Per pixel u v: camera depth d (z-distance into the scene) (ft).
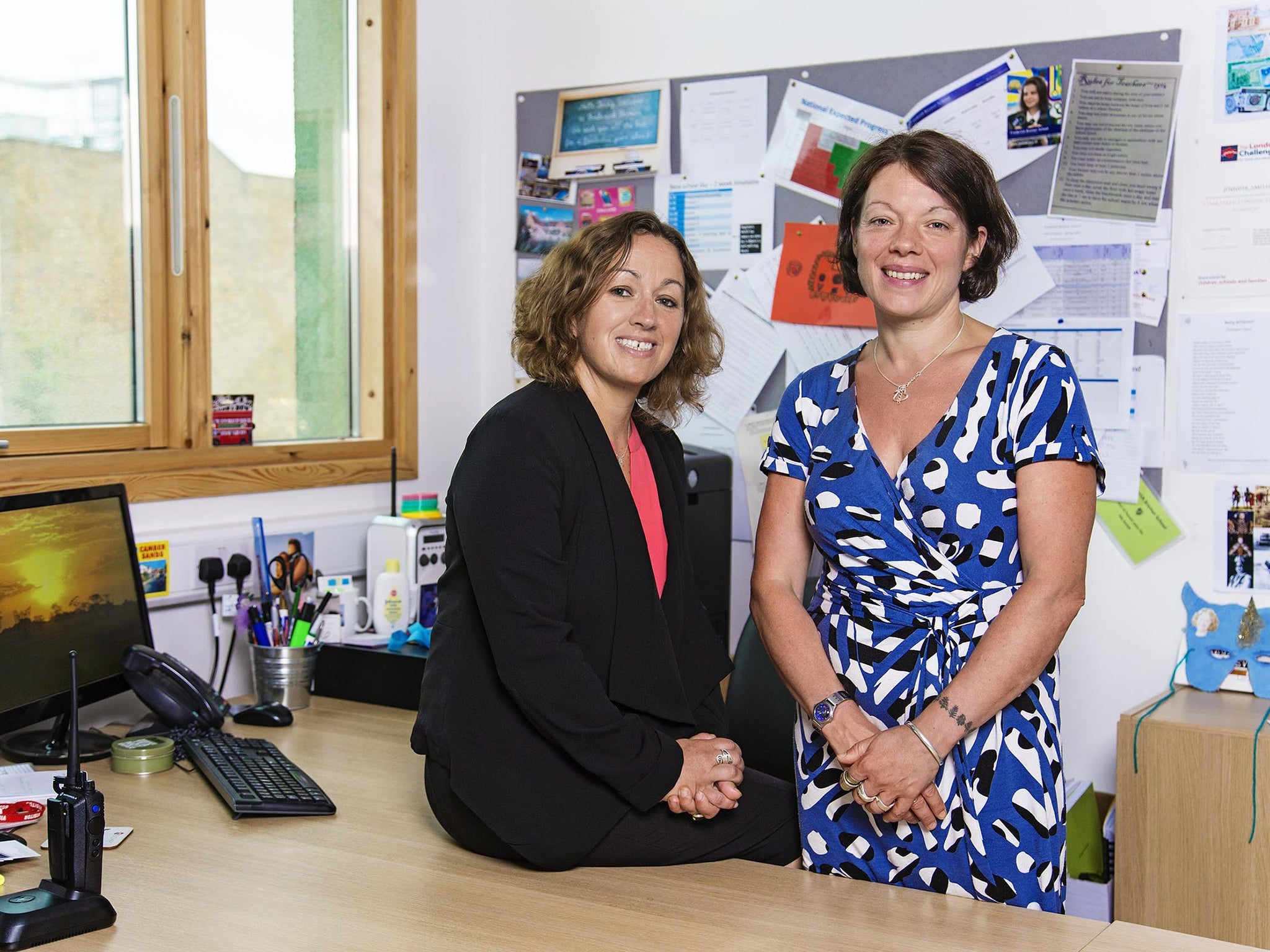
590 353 5.37
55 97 6.98
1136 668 7.93
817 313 8.88
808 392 5.63
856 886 4.72
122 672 6.47
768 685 7.08
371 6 9.13
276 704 7.00
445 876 4.71
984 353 5.11
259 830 5.16
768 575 5.54
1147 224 7.80
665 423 6.07
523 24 9.95
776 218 9.04
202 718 6.51
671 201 9.43
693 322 5.83
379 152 9.17
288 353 8.77
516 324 5.55
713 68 9.23
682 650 5.76
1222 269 7.64
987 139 8.27
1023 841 4.93
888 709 5.06
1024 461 4.90
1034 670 4.83
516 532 4.82
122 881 4.53
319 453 8.59
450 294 9.86
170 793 5.63
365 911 4.31
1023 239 8.16
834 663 5.26
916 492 5.05
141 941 3.99
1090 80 7.93
